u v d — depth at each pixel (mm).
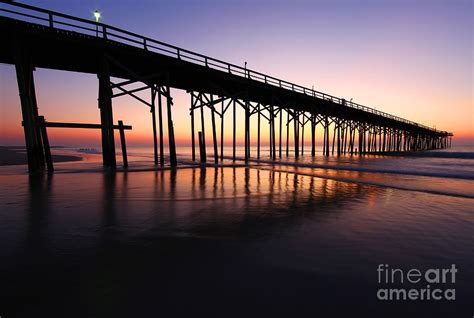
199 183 8500
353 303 2133
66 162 17375
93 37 9719
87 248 3211
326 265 2840
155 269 2697
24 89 8930
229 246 3361
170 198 6203
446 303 2145
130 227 4047
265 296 2223
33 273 2562
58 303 2074
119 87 10758
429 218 4793
